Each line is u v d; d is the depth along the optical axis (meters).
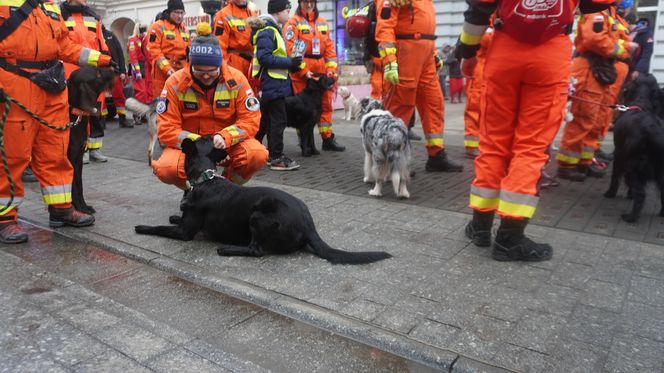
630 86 4.20
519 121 3.15
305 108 6.77
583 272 3.01
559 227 3.86
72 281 3.05
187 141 3.66
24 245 3.74
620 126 4.09
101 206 4.69
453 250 3.41
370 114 5.05
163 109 3.93
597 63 4.99
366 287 2.86
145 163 6.75
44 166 3.90
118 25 22.19
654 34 11.38
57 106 3.76
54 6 3.74
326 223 4.04
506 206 3.11
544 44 2.93
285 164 6.13
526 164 3.07
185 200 3.68
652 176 3.91
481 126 3.33
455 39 14.76
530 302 2.63
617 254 3.28
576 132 5.21
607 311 2.53
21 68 3.47
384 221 4.07
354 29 5.53
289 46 6.93
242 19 6.80
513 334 2.32
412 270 3.08
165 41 7.99
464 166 6.18
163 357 2.16
